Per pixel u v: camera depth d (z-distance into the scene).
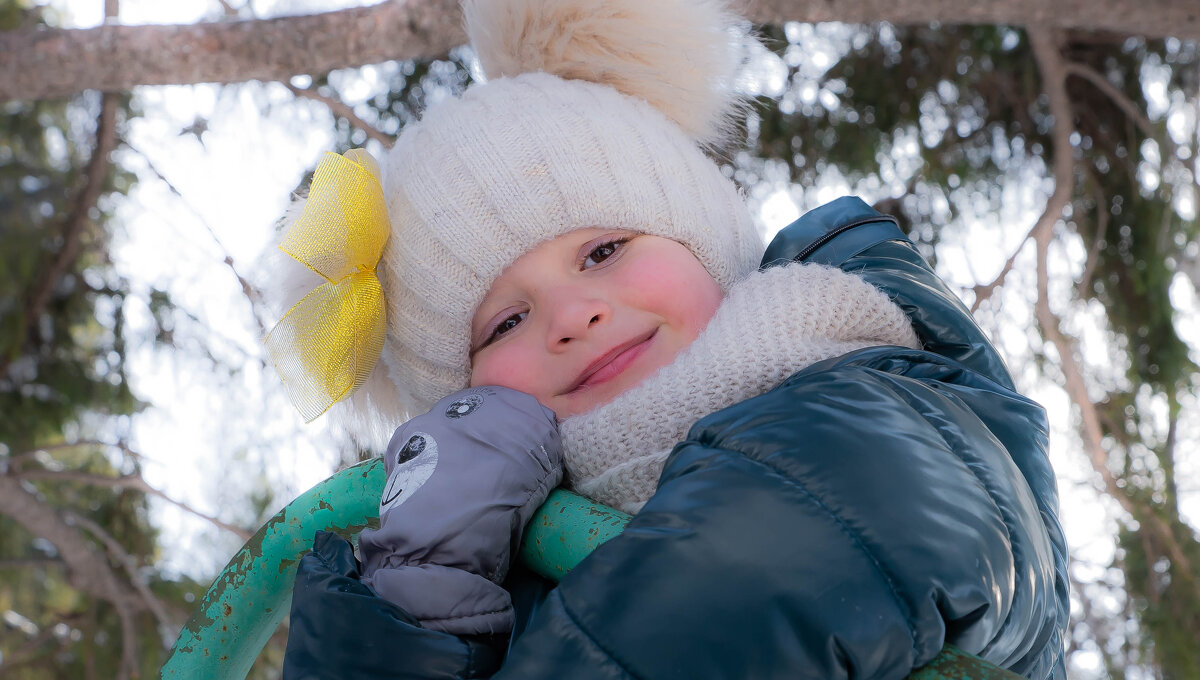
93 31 2.82
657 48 1.51
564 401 1.24
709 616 0.71
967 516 0.76
